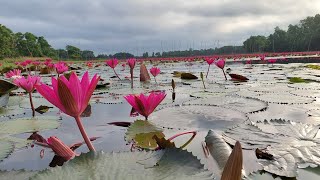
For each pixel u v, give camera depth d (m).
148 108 1.82
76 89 1.13
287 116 2.26
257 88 4.12
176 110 2.45
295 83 4.69
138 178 0.94
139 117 2.37
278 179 1.10
